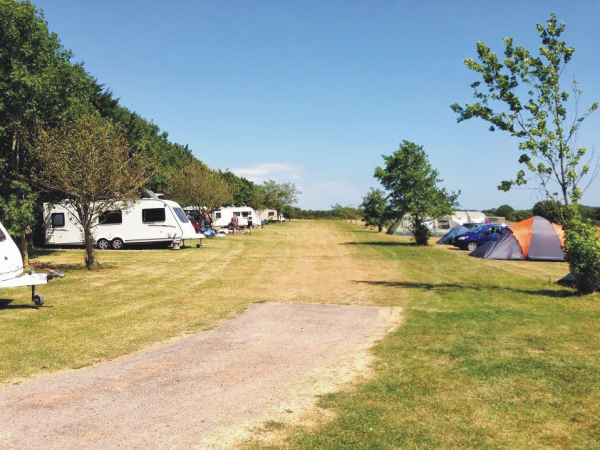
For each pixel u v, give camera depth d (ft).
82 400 16.67
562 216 37.32
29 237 73.41
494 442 13.73
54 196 57.21
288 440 13.74
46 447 13.26
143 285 43.42
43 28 51.16
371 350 22.68
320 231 155.63
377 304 34.55
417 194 95.30
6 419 15.11
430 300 35.96
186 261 63.72
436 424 14.82
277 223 233.96
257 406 16.16
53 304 34.55
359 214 273.75
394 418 15.21
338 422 14.90
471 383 18.16
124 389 17.75
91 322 29.01
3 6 47.93
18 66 48.67
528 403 16.34
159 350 23.06
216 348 23.30
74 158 49.32
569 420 15.11
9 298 36.68
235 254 73.97
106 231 81.87
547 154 35.35
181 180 129.70
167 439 13.76
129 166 54.75
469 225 108.88
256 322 28.96
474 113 36.88
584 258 36.63
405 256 72.64
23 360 21.38
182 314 31.30
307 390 17.63
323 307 33.47
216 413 15.58
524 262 66.49
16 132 52.95
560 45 34.91
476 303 34.55
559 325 27.27
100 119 63.46
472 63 36.81
